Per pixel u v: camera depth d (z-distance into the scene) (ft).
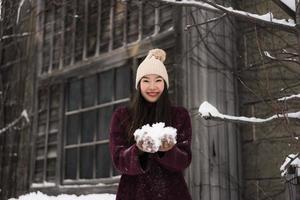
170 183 7.28
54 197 20.24
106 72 21.36
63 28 24.03
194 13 16.22
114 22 21.59
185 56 16.56
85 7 23.21
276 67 14.44
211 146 14.83
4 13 23.27
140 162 6.79
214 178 14.56
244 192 14.94
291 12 11.37
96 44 22.21
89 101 21.81
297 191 12.37
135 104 7.64
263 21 10.79
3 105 25.86
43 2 25.11
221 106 15.14
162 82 7.61
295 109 13.43
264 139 14.71
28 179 23.54
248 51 15.31
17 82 25.80
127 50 20.44
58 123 22.89
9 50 26.53
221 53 15.55
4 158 25.22
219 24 15.72
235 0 15.92
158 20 19.26
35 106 24.41
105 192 19.19
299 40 10.67
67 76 23.13
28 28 25.66
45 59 24.68
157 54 7.89
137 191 7.28
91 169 20.62
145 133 6.27
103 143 20.43
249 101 15.19
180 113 7.75
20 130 24.82
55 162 22.50
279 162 14.14
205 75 15.48
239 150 15.28
